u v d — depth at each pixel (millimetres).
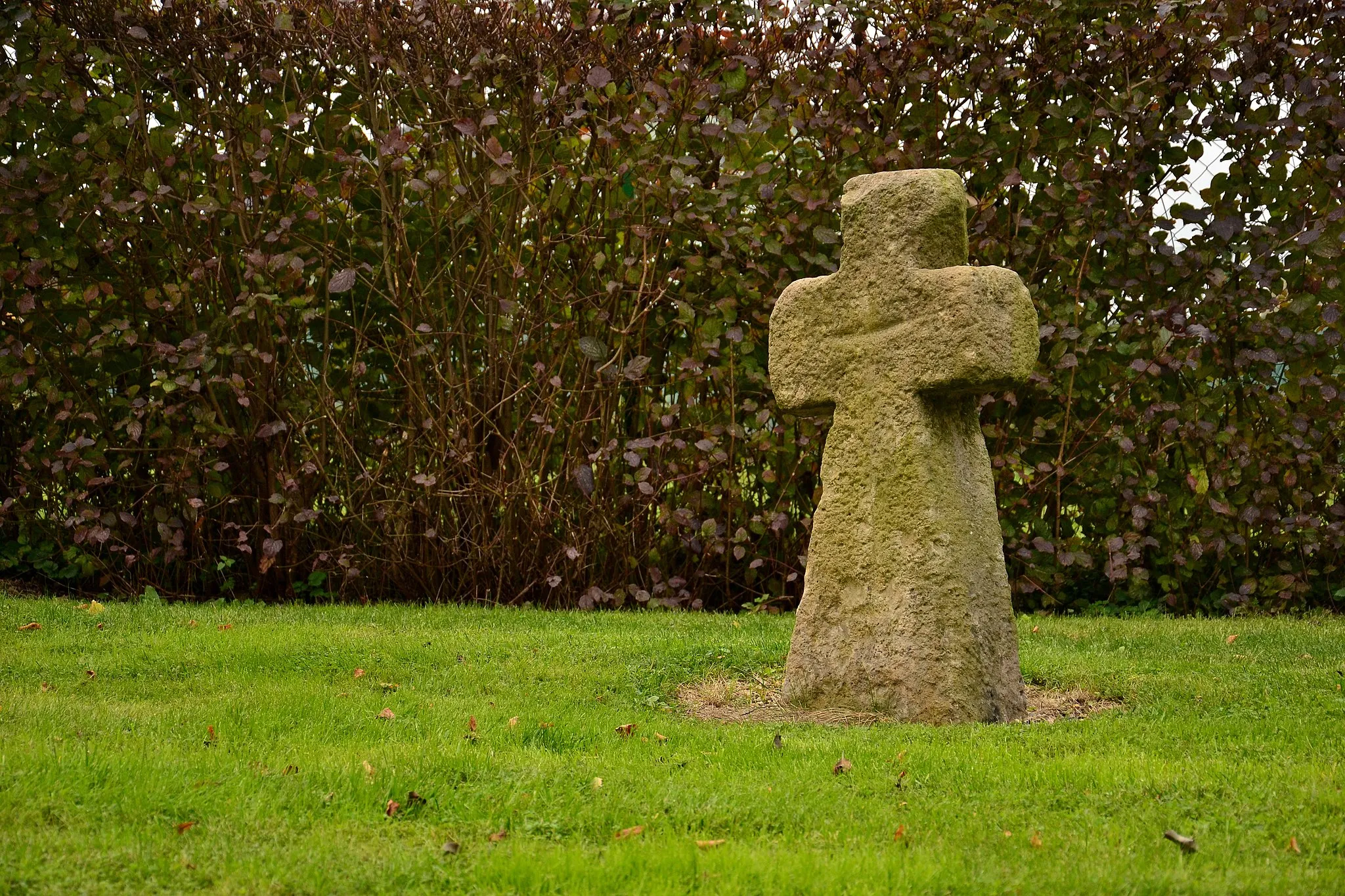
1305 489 8516
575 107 8328
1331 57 8141
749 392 8602
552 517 8703
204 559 8883
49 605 7707
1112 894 3250
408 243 8812
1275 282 8070
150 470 8922
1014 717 5520
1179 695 5688
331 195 8781
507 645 6727
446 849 3609
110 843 3551
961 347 5301
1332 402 8266
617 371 8305
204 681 5816
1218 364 8438
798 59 8477
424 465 8828
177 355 8328
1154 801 3986
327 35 8430
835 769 4441
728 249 8250
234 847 3576
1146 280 8438
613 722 5328
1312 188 8266
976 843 3680
